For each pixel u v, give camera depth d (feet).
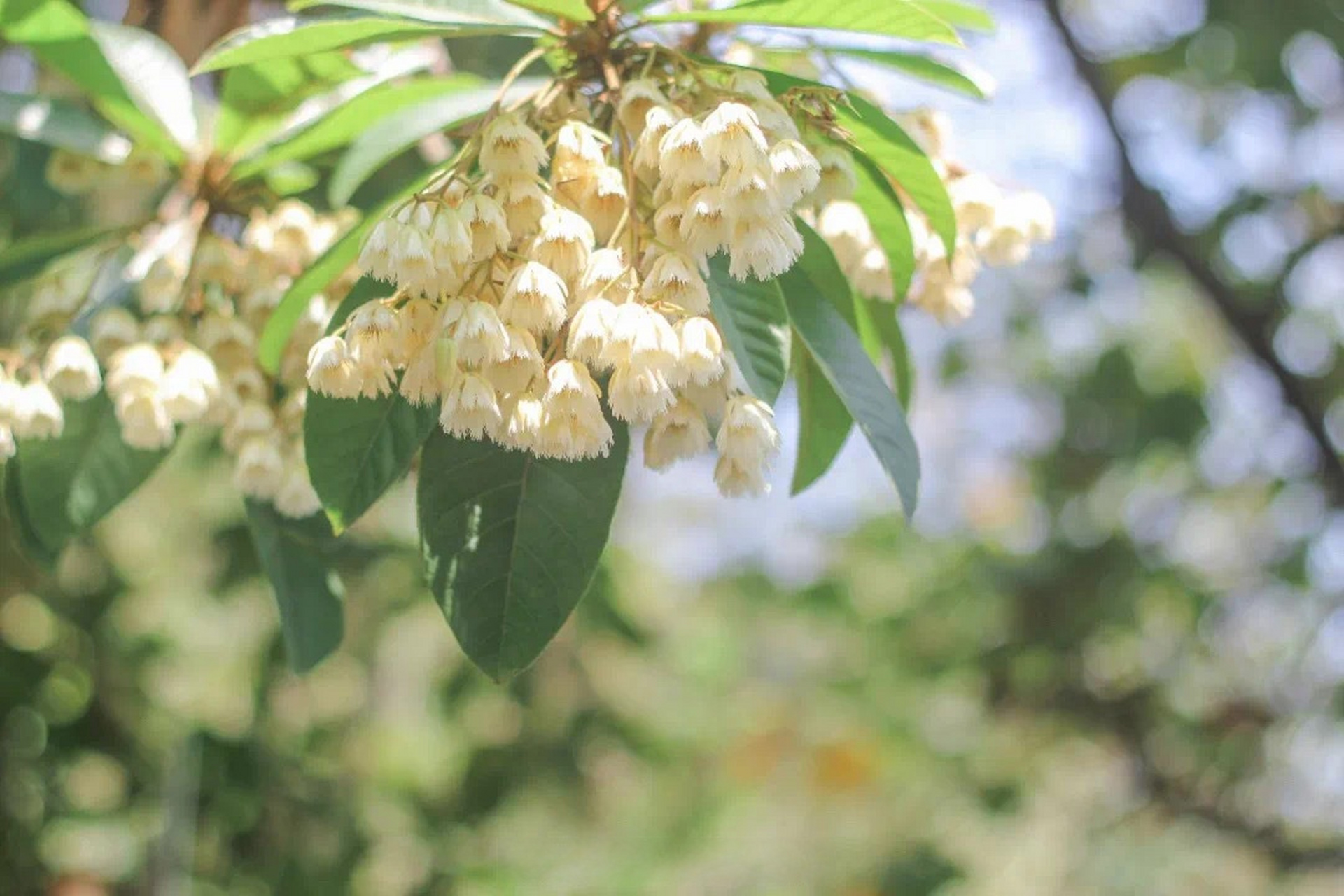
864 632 27.66
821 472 7.17
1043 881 30.12
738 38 7.13
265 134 8.30
